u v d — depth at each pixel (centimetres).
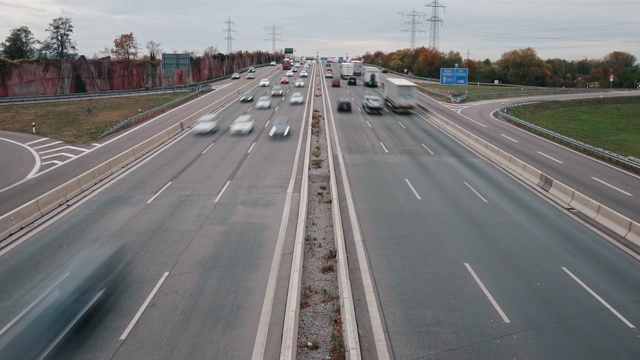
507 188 2727
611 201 2472
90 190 2689
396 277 1611
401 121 5269
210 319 1349
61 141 4197
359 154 3591
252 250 1841
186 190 2666
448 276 1614
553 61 17562
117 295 1485
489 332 1281
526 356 1177
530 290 1515
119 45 13525
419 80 11631
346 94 7750
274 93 7381
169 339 1251
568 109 7594
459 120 5425
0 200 2544
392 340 1250
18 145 4059
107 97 7356
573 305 1421
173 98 7544
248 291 1515
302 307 1430
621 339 1247
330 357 1196
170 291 1512
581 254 1803
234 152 3650
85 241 1938
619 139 5109
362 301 1452
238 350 1209
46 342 1234
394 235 1989
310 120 5112
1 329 1297
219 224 2128
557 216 2248
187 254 1800
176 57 7694
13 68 6719
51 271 1662
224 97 6862
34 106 6119
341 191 2628
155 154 3603
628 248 1872
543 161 3419
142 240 1942
